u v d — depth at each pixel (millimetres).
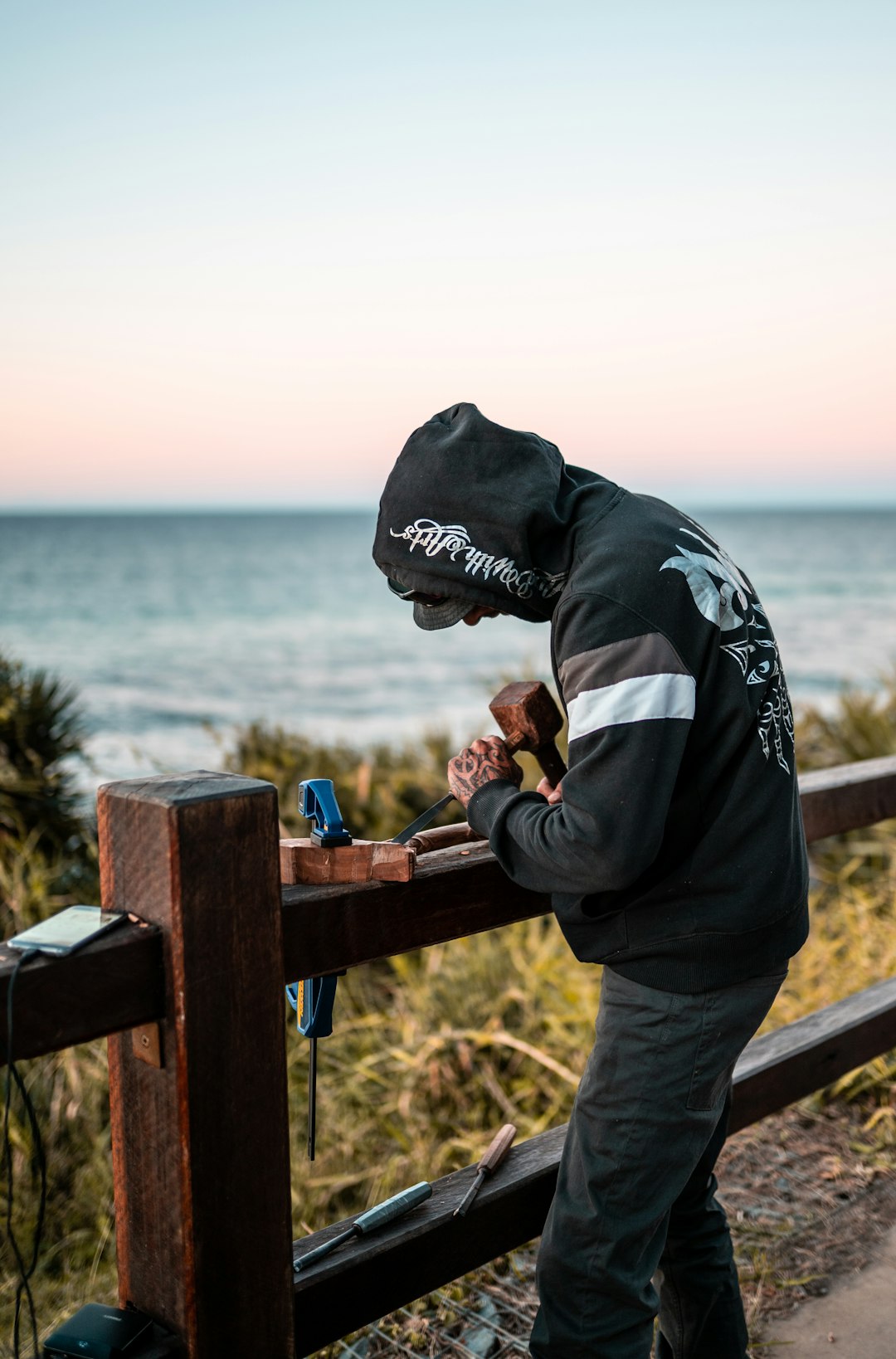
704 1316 1855
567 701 1464
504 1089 3643
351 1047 3998
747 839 1504
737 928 1498
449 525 1542
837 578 66188
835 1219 2635
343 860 1557
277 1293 1441
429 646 39000
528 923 4672
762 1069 2316
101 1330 1354
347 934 1554
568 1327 1609
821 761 6871
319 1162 3213
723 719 1473
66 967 1240
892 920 4438
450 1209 1742
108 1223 2953
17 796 4906
